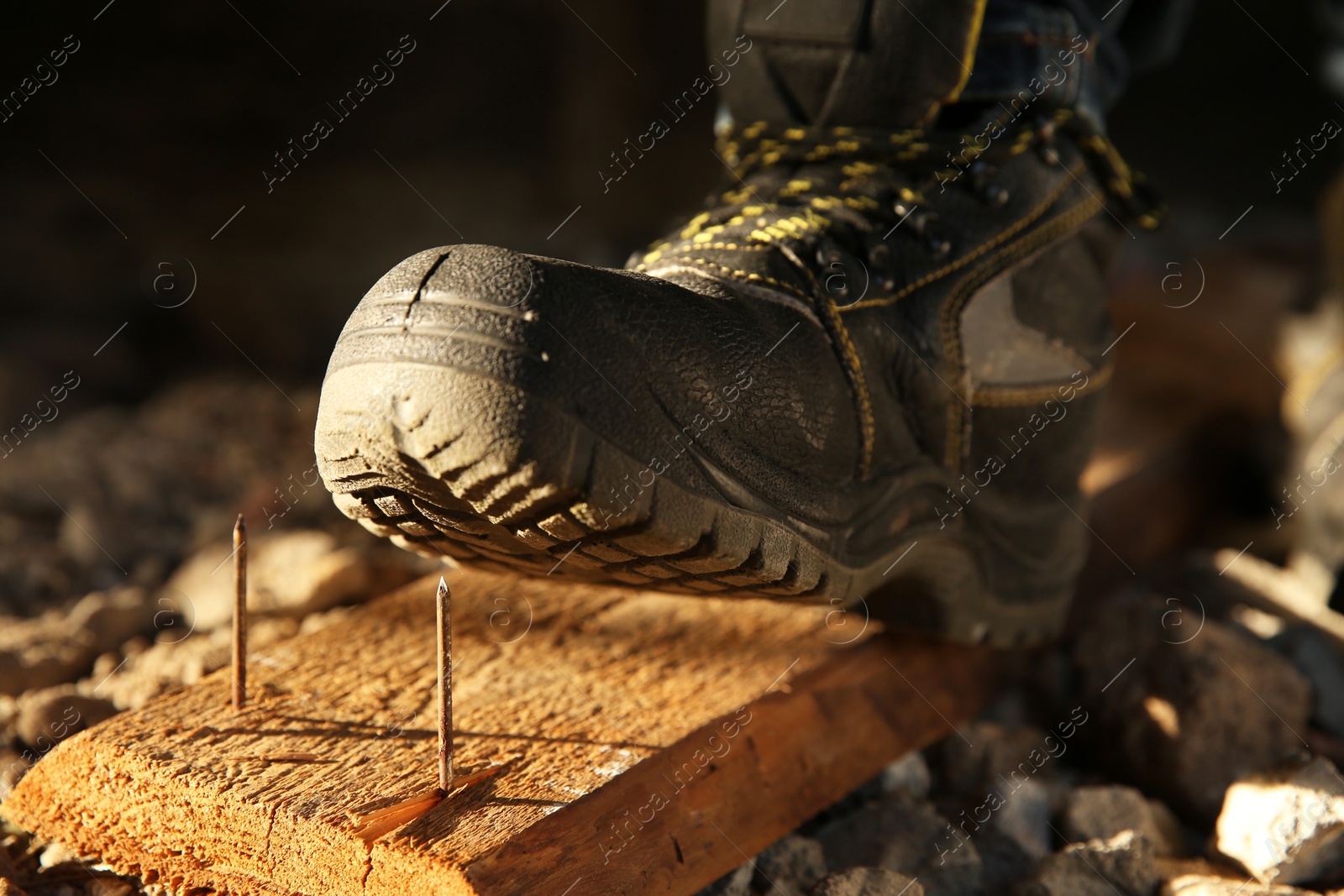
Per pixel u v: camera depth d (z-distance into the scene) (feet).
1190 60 20.26
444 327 5.90
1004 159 6.27
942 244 6.22
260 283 11.94
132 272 12.90
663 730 6.13
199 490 7.77
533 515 5.93
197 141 14.52
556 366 5.89
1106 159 6.37
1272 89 19.94
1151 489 6.91
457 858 5.91
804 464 6.09
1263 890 6.15
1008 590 6.34
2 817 6.13
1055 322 6.31
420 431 5.88
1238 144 19.85
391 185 14.49
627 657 6.29
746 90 6.29
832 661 6.30
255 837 5.98
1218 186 18.88
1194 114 20.33
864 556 6.15
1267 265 8.60
